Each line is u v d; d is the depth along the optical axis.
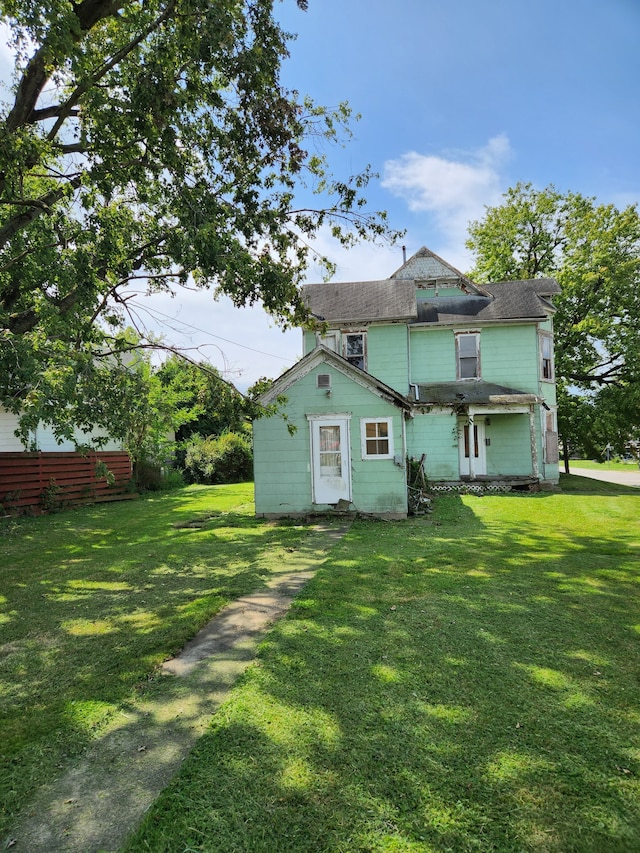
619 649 4.07
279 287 8.62
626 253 22.14
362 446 11.32
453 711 3.13
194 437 26.72
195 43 6.52
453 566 6.85
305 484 11.51
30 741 2.93
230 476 24.48
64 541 9.85
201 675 3.70
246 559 7.55
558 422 22.75
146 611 5.27
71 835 2.19
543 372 18.14
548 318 18.19
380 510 11.26
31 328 8.75
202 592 5.89
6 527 11.53
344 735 2.88
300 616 4.87
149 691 3.49
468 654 3.98
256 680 3.55
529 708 3.18
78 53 5.53
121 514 13.67
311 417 11.48
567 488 17.67
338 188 9.13
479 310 18.52
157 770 2.62
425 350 18.31
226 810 2.31
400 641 4.24
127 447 11.49
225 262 7.38
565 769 2.59
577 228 23.45
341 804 2.34
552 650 4.06
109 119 6.65
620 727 2.97
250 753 2.72
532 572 6.52
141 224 10.09
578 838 2.14
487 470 17.88
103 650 4.27
